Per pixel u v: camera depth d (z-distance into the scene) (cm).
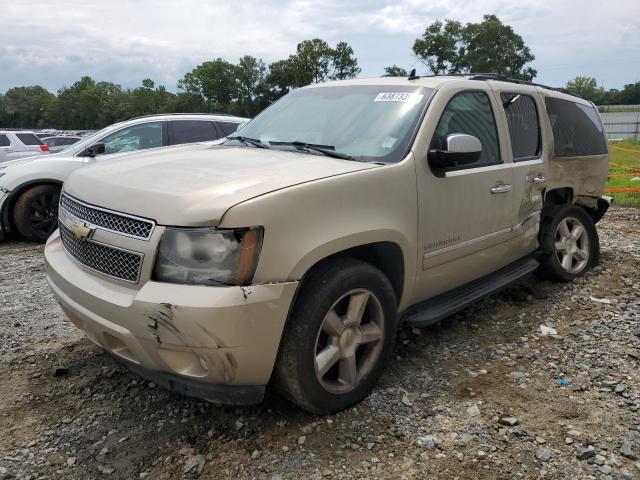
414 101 362
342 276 281
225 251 244
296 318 269
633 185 1230
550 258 502
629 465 259
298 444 276
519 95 447
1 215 739
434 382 338
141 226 257
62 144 2439
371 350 316
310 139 367
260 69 7819
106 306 261
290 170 292
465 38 5772
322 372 285
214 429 290
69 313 300
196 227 244
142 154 364
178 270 246
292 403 308
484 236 390
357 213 290
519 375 346
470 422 295
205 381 261
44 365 363
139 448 277
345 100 391
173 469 260
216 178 277
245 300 242
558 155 484
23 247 730
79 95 10631
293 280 258
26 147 1683
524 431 286
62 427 294
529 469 257
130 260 259
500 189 395
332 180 282
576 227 533
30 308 473
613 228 788
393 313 318
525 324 430
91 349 387
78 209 297
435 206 340
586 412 304
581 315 448
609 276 543
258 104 7731
